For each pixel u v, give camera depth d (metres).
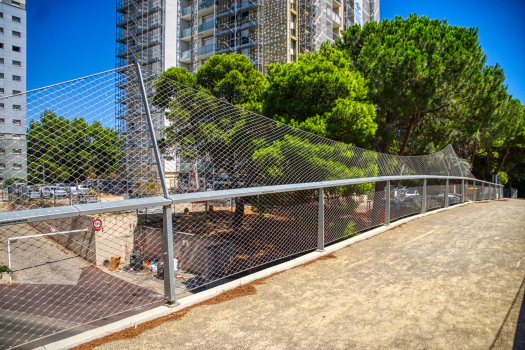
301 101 9.12
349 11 45.75
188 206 6.02
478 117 14.09
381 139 12.42
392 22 13.23
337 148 5.74
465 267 3.89
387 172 7.12
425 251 4.66
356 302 2.98
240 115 4.30
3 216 1.95
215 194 3.07
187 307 2.96
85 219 7.26
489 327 2.45
